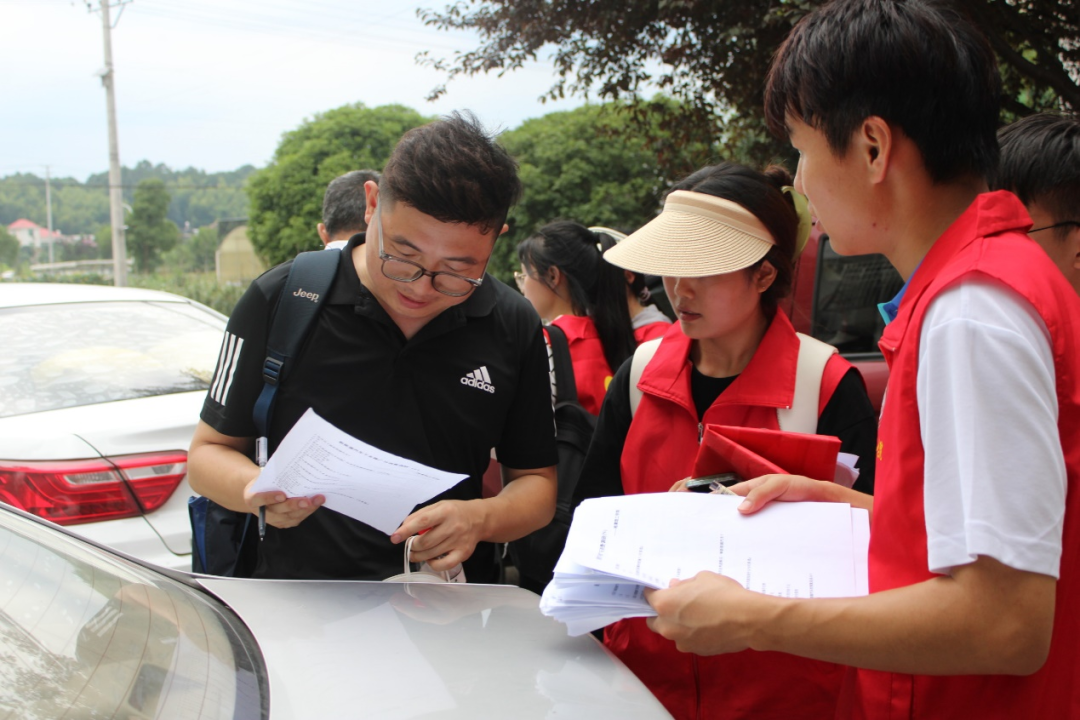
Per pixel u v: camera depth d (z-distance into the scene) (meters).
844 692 1.30
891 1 1.10
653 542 1.27
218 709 1.10
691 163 9.11
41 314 3.15
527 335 1.82
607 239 3.18
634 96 8.62
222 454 1.70
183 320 3.47
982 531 0.90
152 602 1.35
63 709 1.02
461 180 1.45
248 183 28.44
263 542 1.73
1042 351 0.96
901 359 1.07
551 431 1.87
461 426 1.74
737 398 1.73
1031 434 0.91
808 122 1.15
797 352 1.76
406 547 1.60
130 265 57.66
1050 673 1.04
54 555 1.38
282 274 1.72
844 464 1.56
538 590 2.41
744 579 1.21
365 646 1.30
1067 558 1.02
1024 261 1.00
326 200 2.99
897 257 1.16
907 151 1.09
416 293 1.56
